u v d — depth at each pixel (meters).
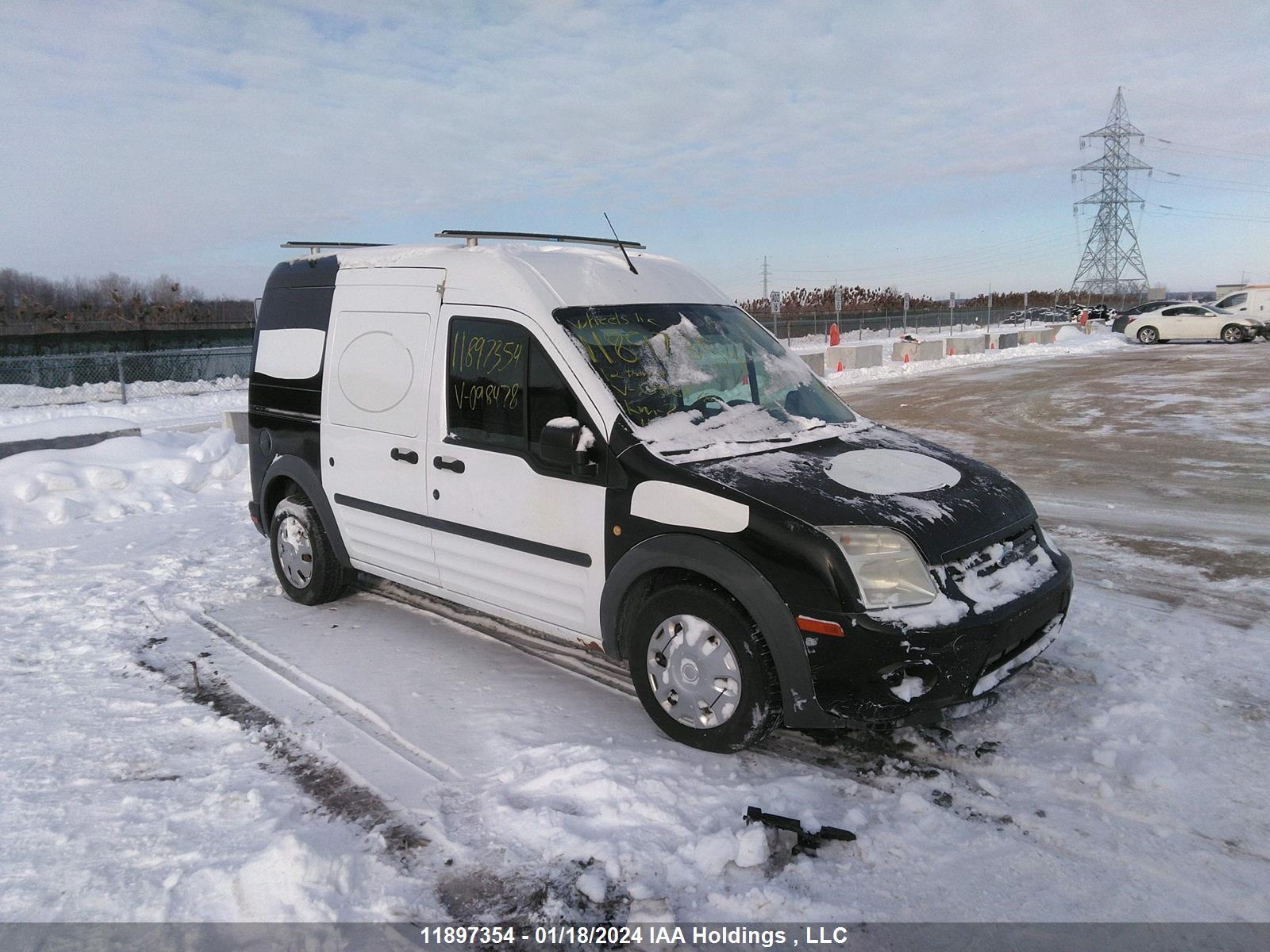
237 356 24.06
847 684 3.16
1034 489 8.78
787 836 2.99
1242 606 5.14
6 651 4.79
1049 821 3.05
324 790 3.34
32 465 8.44
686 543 3.42
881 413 15.58
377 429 4.77
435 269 4.52
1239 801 3.13
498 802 3.21
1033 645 3.57
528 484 3.99
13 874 2.85
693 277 4.86
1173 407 14.56
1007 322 58.28
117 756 3.62
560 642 4.84
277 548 5.64
